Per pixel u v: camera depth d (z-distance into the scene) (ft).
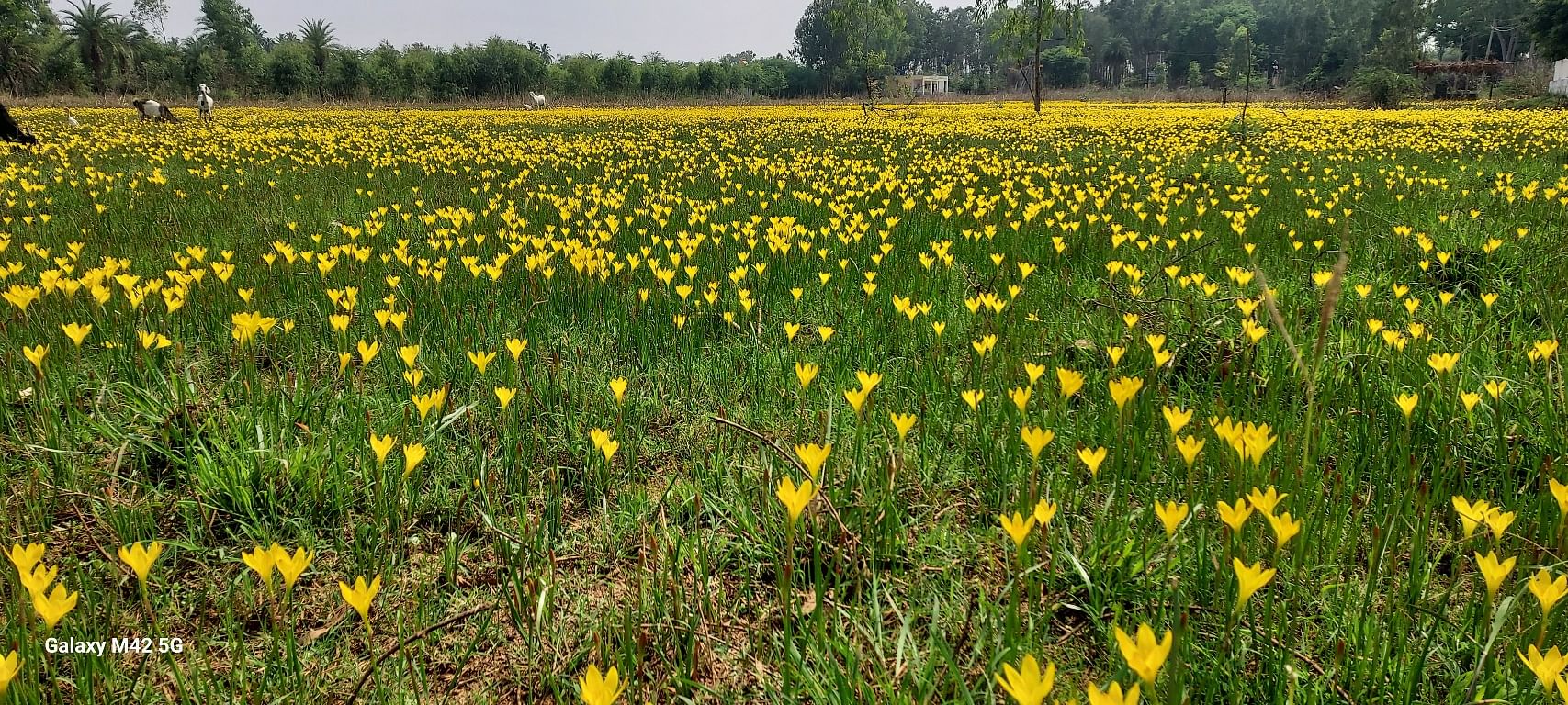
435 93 211.82
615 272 19.33
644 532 8.79
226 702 6.98
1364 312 15.33
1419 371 11.80
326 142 64.69
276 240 24.73
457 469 10.72
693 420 12.50
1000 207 31.42
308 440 10.94
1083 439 10.82
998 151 59.77
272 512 9.52
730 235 26.03
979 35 495.00
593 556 9.20
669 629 7.47
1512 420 10.92
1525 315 15.83
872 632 7.51
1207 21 366.84
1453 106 138.82
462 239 22.66
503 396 10.42
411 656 6.79
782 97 264.31
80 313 15.89
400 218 29.60
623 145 65.10
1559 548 7.48
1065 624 7.87
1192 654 6.86
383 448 8.61
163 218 29.96
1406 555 8.49
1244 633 7.23
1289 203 31.40
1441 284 18.43
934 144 68.08
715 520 9.83
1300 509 8.28
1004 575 8.51
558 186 39.45
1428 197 30.96
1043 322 16.08
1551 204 28.25
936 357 13.60
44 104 166.61
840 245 24.11
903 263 21.49
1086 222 27.96
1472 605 7.21
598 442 8.93
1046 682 4.11
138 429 11.30
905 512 9.77
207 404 12.57
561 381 13.06
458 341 14.62
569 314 17.19
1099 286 18.83
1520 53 317.42
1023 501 8.37
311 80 215.31
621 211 31.32
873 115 127.85
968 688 6.55
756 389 13.12
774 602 8.34
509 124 105.29
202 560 9.02
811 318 17.04
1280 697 6.40
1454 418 10.52
